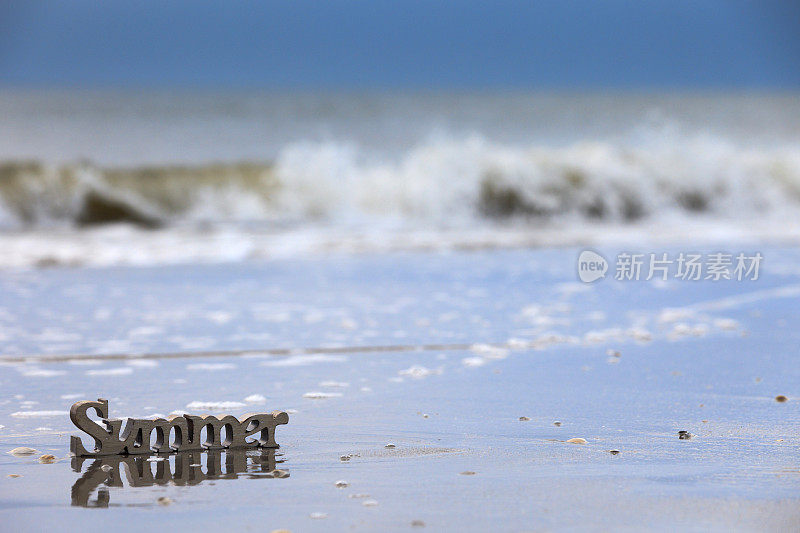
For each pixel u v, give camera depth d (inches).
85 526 459.2
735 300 1392.7
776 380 862.5
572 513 480.7
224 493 517.3
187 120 6309.1
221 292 1443.2
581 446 628.1
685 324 1190.3
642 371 904.9
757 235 2418.8
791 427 683.4
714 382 852.6
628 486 532.1
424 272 1700.3
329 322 1180.5
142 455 600.1
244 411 730.8
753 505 494.9
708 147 3198.8
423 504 497.0
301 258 1915.6
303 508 490.0
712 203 3014.3
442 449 619.8
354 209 2800.2
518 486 531.8
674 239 2333.9
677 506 493.0
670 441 641.6
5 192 2502.5
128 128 5713.6
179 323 1167.0
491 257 1952.5
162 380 849.5
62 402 756.6
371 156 4857.3
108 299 1363.2
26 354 968.9
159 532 450.9
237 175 2942.9
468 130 6510.8
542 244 2201.0
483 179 2834.6
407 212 2792.8
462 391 812.0
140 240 2169.0
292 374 882.8
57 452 604.1
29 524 462.0
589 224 2768.2
